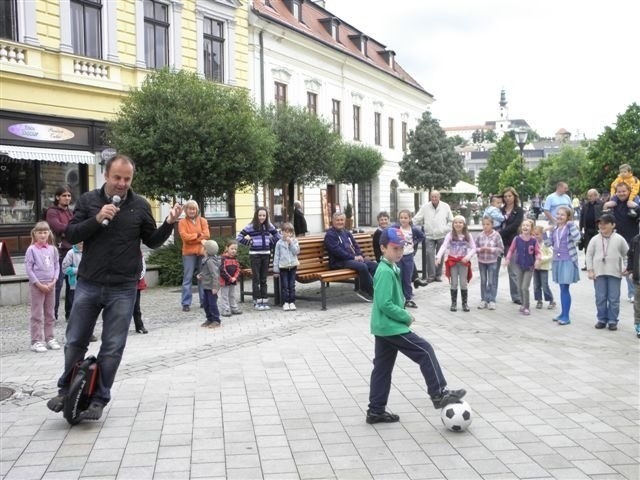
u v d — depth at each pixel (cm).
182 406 565
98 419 522
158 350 779
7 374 682
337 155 2336
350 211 3262
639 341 816
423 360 509
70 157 1759
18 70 1619
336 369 687
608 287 886
